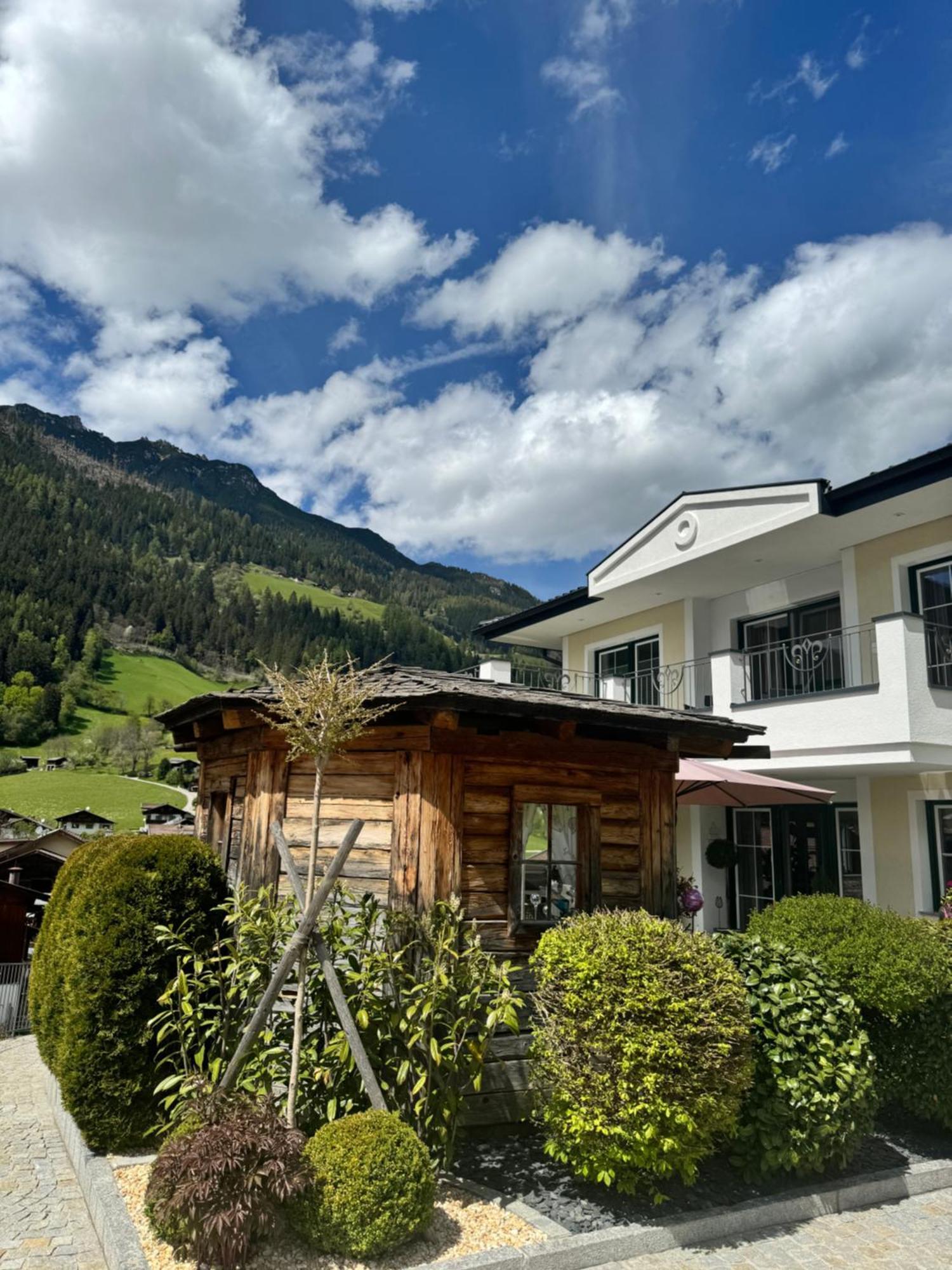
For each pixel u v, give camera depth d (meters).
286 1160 4.26
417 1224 4.33
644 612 17.28
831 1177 5.60
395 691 6.08
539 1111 5.55
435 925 5.70
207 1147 4.19
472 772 6.41
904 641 10.54
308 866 6.49
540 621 18.47
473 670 19.55
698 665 15.62
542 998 5.37
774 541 12.81
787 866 13.93
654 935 5.28
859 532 12.44
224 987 5.82
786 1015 5.57
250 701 6.39
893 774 12.18
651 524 14.82
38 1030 7.48
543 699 6.28
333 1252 4.21
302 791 6.64
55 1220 4.93
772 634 14.93
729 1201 5.14
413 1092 5.03
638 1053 4.76
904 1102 6.39
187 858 6.20
